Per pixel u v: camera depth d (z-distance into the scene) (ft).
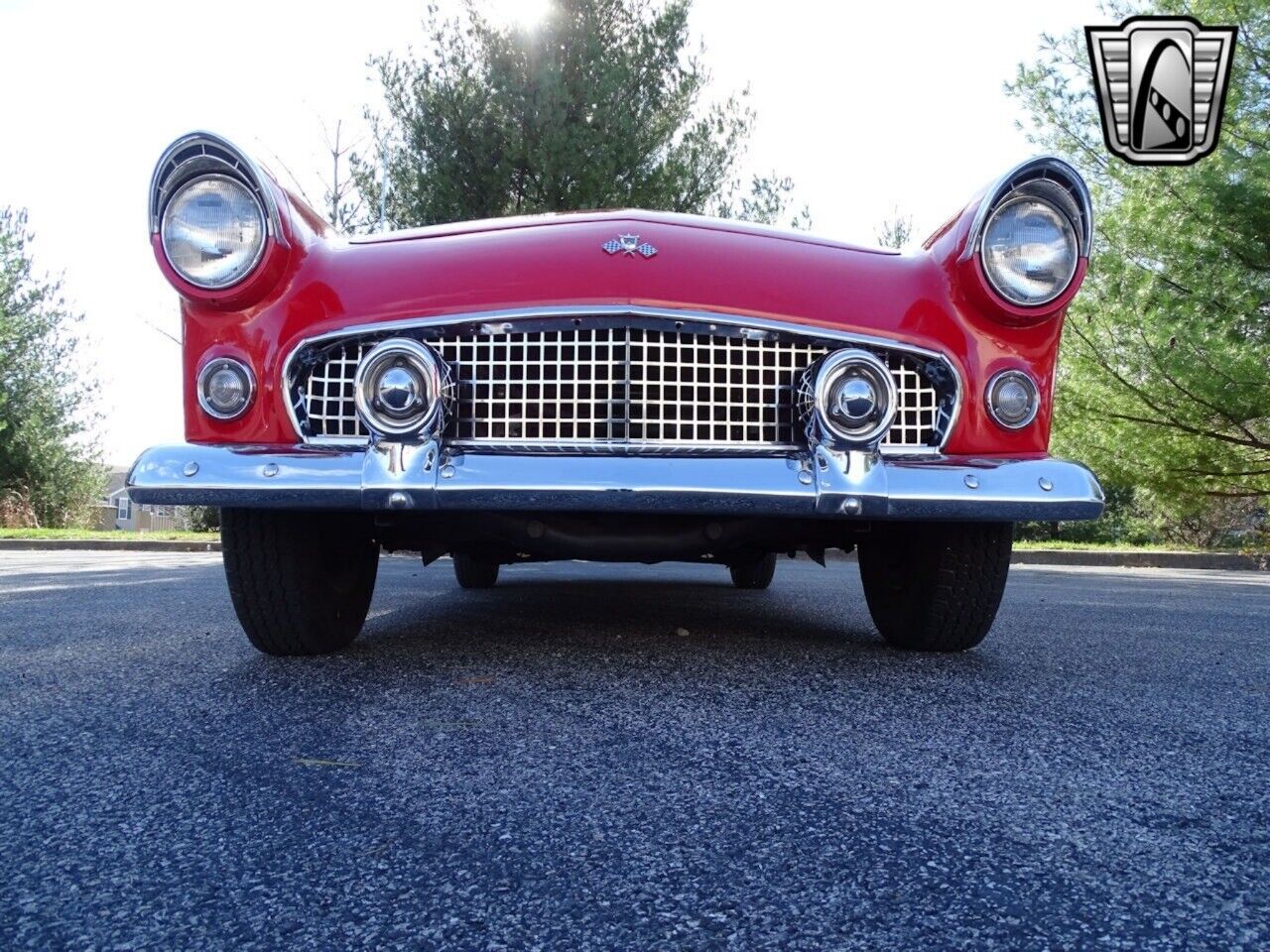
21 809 3.85
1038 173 6.48
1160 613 11.91
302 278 6.49
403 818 3.76
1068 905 3.02
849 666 6.96
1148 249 27.71
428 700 5.75
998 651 8.00
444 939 2.78
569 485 5.91
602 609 10.75
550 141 28.45
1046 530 42.14
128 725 5.17
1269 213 25.45
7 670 6.72
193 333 6.52
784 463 6.13
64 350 56.75
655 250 6.40
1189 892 3.14
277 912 2.94
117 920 2.88
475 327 6.35
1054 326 6.70
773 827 3.68
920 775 4.34
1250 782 4.32
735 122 31.76
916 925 2.88
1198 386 26.04
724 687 6.16
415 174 30.30
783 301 6.42
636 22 31.37
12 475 55.93
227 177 6.37
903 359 6.61
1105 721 5.46
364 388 6.07
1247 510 34.47
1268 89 27.53
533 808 3.87
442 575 16.88
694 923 2.88
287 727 5.13
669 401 6.38
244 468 6.05
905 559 7.48
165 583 14.82
